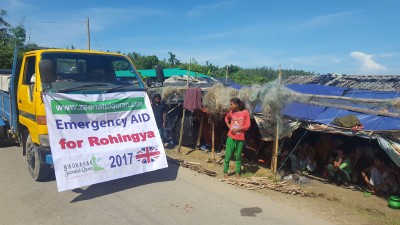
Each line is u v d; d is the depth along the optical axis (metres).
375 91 8.48
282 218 5.11
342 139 7.12
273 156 7.30
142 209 5.26
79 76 6.53
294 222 4.98
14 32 29.20
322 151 7.35
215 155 9.17
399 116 5.73
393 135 5.53
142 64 42.09
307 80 14.73
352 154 6.79
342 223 4.98
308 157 7.52
